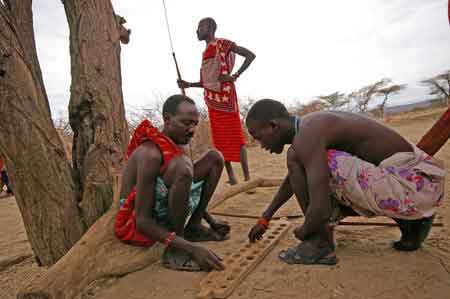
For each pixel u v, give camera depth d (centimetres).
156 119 859
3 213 524
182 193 227
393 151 213
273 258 229
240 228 310
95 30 305
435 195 211
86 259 212
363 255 222
